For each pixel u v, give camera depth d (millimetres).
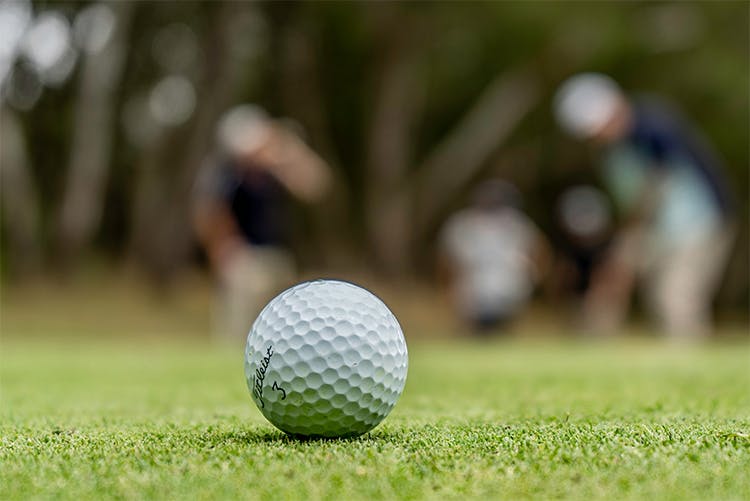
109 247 24141
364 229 24344
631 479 2174
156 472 2283
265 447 2705
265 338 3119
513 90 23203
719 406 4062
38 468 2361
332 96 23266
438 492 2082
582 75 23078
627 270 10234
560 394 4941
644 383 5660
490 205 15883
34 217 21297
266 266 11930
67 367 7941
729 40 23406
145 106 22422
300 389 2971
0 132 20031
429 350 11562
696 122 24547
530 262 15961
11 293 20000
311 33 21266
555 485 2129
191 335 17734
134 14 19828
